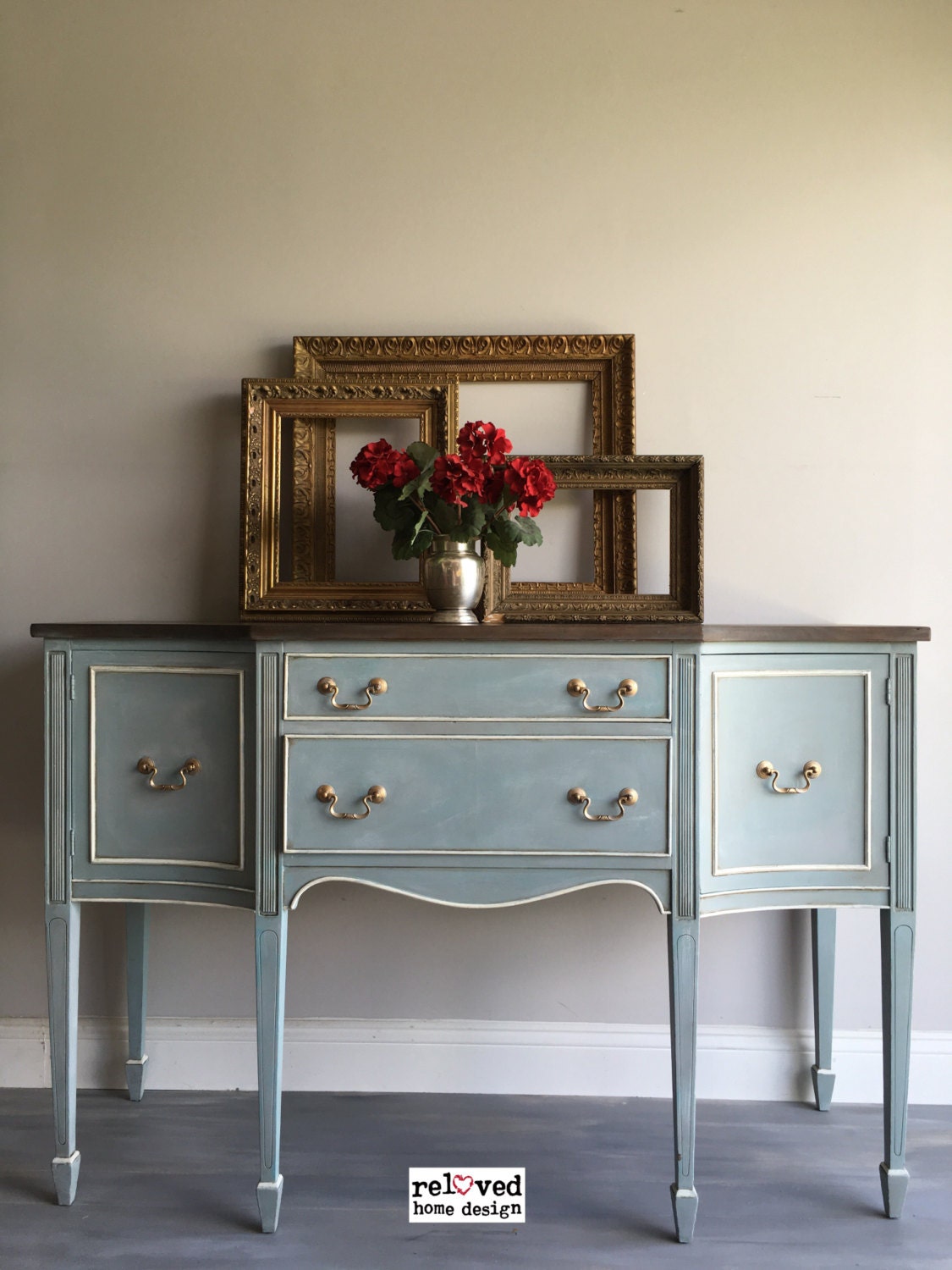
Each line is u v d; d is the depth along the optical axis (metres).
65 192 2.26
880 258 2.20
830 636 1.73
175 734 1.77
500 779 1.69
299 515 2.20
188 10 2.25
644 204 2.22
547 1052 2.21
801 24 2.21
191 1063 2.24
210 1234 1.71
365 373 2.21
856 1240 1.70
